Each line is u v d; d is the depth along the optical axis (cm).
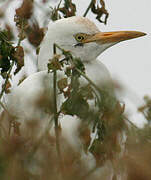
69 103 643
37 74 983
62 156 639
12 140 568
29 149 595
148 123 607
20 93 948
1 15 872
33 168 579
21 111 909
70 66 663
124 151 561
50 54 1055
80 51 1069
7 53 754
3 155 546
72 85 654
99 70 1055
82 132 645
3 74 789
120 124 600
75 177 582
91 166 732
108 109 610
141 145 552
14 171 544
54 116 641
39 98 659
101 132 629
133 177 511
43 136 609
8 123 736
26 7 907
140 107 613
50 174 566
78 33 1065
